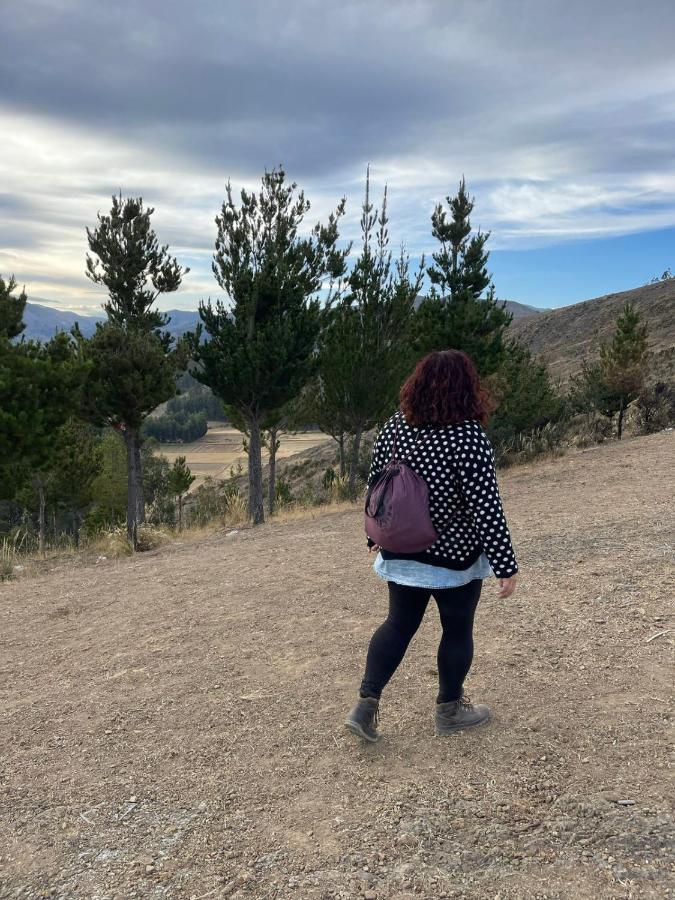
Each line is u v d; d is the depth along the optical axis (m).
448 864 1.95
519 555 5.85
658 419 20.55
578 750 2.53
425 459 2.43
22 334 15.57
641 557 5.20
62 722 3.39
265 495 26.91
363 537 8.17
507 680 3.24
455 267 16.00
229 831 2.26
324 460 50.28
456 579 2.49
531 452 15.95
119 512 35.78
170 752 2.92
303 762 2.69
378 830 2.16
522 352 20.31
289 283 13.89
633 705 2.85
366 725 2.70
